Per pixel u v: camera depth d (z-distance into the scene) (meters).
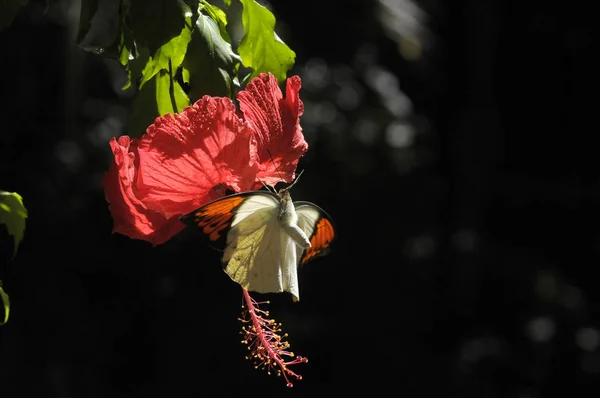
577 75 12.77
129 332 9.47
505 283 11.57
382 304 10.94
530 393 10.54
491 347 10.80
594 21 12.45
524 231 12.91
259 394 9.76
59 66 9.43
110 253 9.28
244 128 2.09
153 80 2.29
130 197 2.06
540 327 11.16
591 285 12.50
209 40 2.20
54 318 8.94
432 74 12.57
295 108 2.29
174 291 9.53
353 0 10.71
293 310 10.39
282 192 2.26
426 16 11.78
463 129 12.13
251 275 2.20
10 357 8.60
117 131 9.62
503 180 12.63
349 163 11.02
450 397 10.26
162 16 2.03
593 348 10.99
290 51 2.39
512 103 13.15
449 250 11.47
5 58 9.27
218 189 2.17
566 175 13.09
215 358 9.64
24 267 8.88
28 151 9.35
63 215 9.03
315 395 10.00
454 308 11.15
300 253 2.42
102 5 7.82
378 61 12.12
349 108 11.49
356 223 11.05
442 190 12.08
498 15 12.40
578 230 12.72
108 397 9.23
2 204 2.69
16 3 2.27
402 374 10.36
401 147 11.73
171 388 9.37
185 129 2.05
